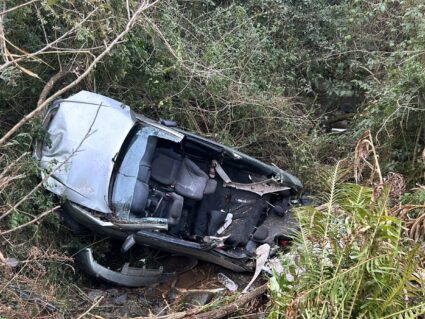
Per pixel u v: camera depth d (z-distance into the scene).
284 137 6.99
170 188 5.65
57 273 4.98
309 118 7.46
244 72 7.19
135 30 6.41
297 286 3.71
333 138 7.06
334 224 3.86
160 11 6.73
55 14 5.14
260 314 4.33
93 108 5.43
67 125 5.29
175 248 5.30
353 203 3.76
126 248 5.10
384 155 6.26
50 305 4.37
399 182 4.21
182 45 6.64
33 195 4.82
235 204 6.03
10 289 4.16
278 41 8.11
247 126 7.08
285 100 7.06
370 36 7.95
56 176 5.06
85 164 5.11
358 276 3.48
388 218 3.54
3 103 5.73
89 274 5.20
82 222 5.16
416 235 4.08
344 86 7.77
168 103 6.48
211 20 7.51
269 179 5.98
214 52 6.87
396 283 3.46
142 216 5.15
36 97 5.82
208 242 5.41
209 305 4.45
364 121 6.39
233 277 5.62
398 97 5.93
